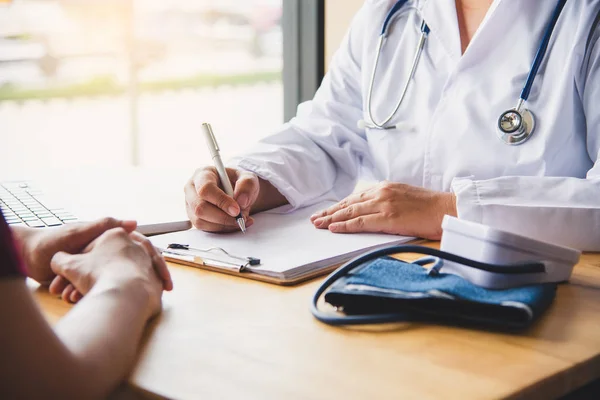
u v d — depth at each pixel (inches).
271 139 56.0
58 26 213.2
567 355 26.2
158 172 64.3
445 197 43.4
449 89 51.9
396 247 32.4
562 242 40.9
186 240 41.9
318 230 43.9
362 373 24.7
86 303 26.0
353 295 29.6
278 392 23.3
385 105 56.5
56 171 65.4
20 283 20.6
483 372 24.8
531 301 28.6
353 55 61.2
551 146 47.4
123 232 31.8
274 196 50.9
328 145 56.9
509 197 41.8
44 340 20.7
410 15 56.9
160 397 23.3
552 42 48.4
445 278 30.8
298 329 28.8
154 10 227.5
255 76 277.7
